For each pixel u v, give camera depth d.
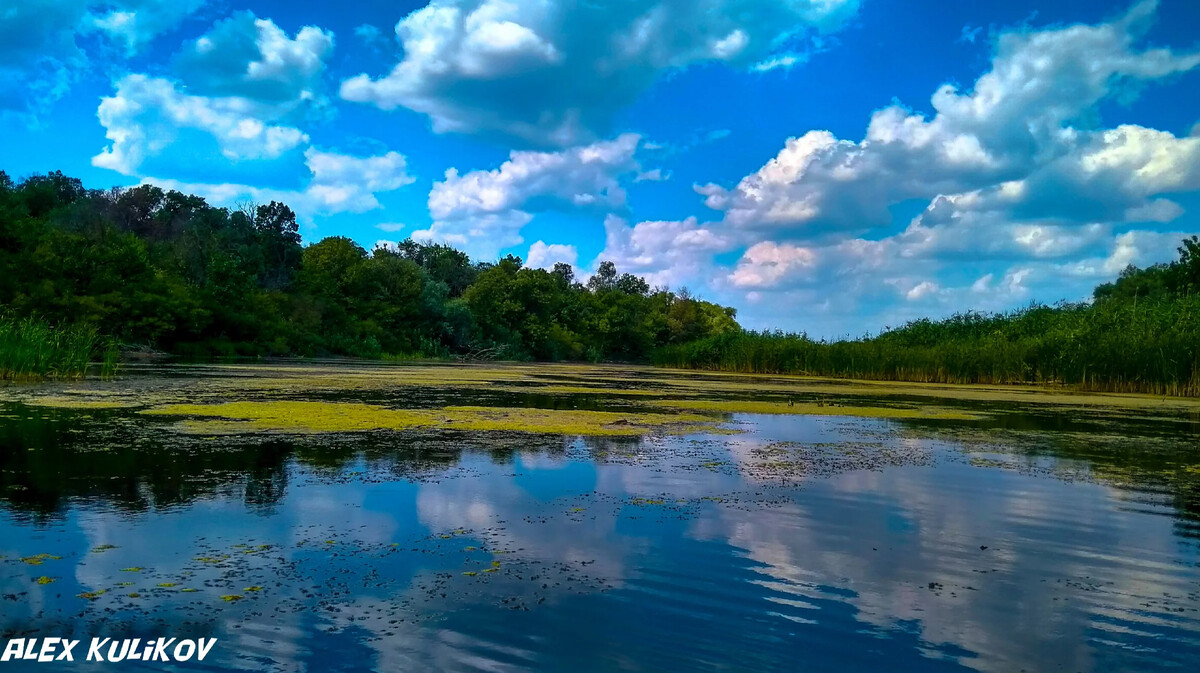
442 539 5.07
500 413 12.87
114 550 4.64
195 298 39.62
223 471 7.04
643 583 4.31
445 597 4.01
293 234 66.69
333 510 5.73
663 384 24.97
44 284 32.34
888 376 31.22
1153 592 4.38
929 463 8.66
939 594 4.28
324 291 54.53
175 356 36.25
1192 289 38.19
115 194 63.88
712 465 8.16
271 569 4.37
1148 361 22.44
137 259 37.50
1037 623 3.88
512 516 5.72
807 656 3.43
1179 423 13.48
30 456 7.54
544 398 16.80
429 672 3.15
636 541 5.13
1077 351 25.02
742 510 6.10
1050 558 5.00
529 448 8.95
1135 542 5.42
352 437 9.39
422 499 6.17
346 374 25.52
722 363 47.47
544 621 3.73
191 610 3.75
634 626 3.70
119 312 34.50
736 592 4.21
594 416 12.86
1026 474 8.05
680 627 3.71
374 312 56.81
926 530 5.64
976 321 35.72
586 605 3.95
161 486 6.37
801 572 4.59
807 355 37.22
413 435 9.73
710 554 4.89
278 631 3.53
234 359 37.00
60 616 3.64
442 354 60.31
